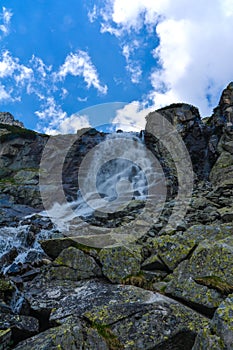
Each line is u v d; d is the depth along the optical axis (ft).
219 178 63.87
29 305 19.39
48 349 13.78
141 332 15.14
